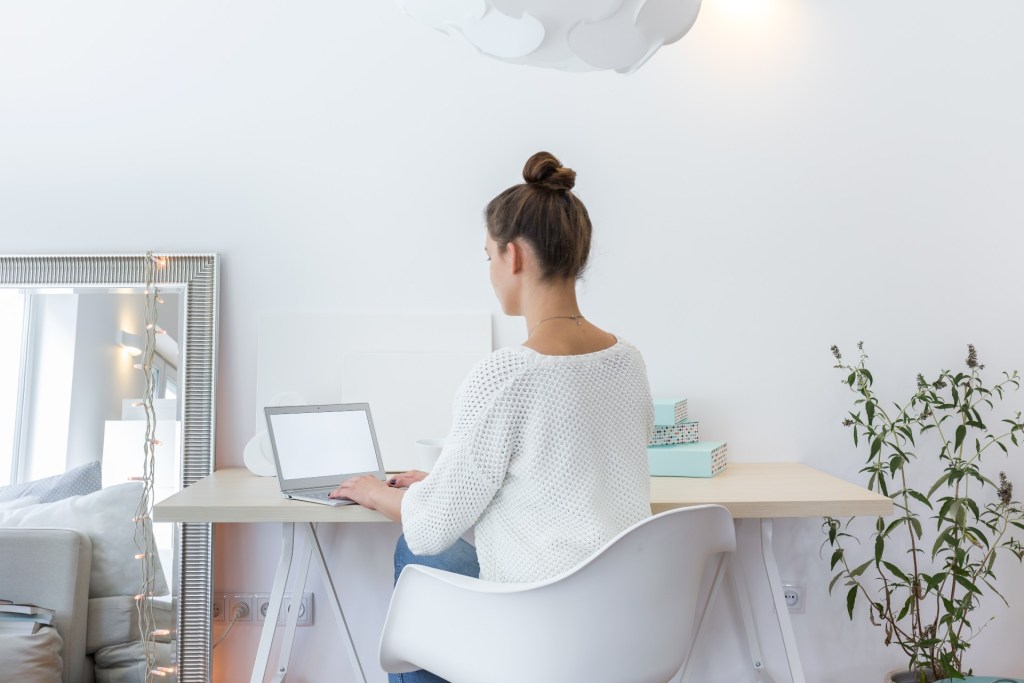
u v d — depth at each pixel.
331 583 2.37
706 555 1.57
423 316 2.48
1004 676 2.50
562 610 1.42
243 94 2.50
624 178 2.50
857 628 2.50
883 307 2.50
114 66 2.51
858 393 2.50
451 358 2.46
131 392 2.47
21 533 2.41
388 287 2.50
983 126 2.49
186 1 2.50
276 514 1.90
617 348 1.57
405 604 1.60
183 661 2.42
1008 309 2.49
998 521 2.48
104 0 2.50
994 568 2.49
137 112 2.50
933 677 2.32
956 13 2.50
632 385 1.56
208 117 2.50
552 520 1.48
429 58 2.50
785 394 2.49
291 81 2.50
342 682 2.52
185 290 2.47
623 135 2.49
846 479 2.49
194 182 2.50
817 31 2.50
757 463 2.48
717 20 2.51
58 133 2.50
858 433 2.49
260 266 2.50
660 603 1.49
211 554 2.45
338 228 2.50
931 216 2.50
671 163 2.50
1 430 2.45
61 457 2.46
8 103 2.50
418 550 1.56
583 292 2.50
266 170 2.50
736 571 2.49
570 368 1.48
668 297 2.50
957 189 2.49
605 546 1.38
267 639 2.16
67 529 2.43
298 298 2.50
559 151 2.50
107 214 2.50
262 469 2.33
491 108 2.50
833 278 2.50
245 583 2.52
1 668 2.27
